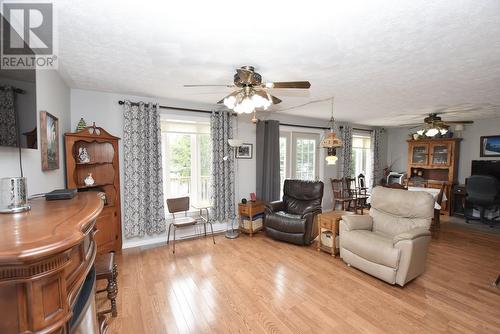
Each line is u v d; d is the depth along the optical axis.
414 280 2.63
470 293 2.38
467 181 5.02
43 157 2.00
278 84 2.21
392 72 2.54
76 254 0.95
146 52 2.05
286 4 1.39
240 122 4.49
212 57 2.15
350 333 1.84
